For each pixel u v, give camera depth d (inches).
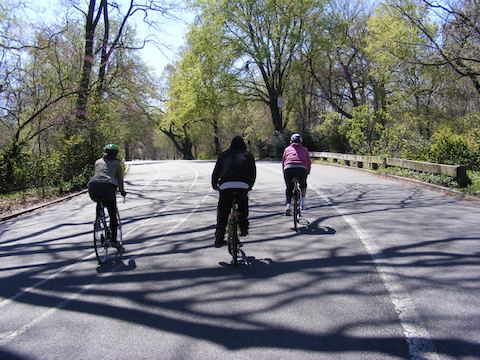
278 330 181.2
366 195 561.6
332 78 1776.6
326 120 1373.0
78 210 572.7
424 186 631.2
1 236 426.9
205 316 199.6
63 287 257.9
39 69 913.5
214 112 1726.1
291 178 381.4
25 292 253.1
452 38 685.3
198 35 1626.5
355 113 1048.2
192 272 268.2
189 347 170.6
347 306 202.5
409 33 959.6
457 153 753.6
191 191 719.7
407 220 390.9
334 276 245.6
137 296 232.1
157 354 166.4
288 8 1565.0
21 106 922.1
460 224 366.6
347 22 1572.3
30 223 493.0
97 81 1050.7
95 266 300.2
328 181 741.3
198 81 1646.2
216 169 288.0
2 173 800.3
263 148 1771.7
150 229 418.3
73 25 955.3
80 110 938.7
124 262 304.5
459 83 1112.2
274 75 1704.0
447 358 154.4
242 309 205.2
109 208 319.3
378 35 1138.7
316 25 1587.1
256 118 2177.7
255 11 1576.0
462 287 221.0
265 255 297.6
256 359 158.6
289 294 221.3
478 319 183.8
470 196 505.4
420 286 224.5
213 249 323.6
